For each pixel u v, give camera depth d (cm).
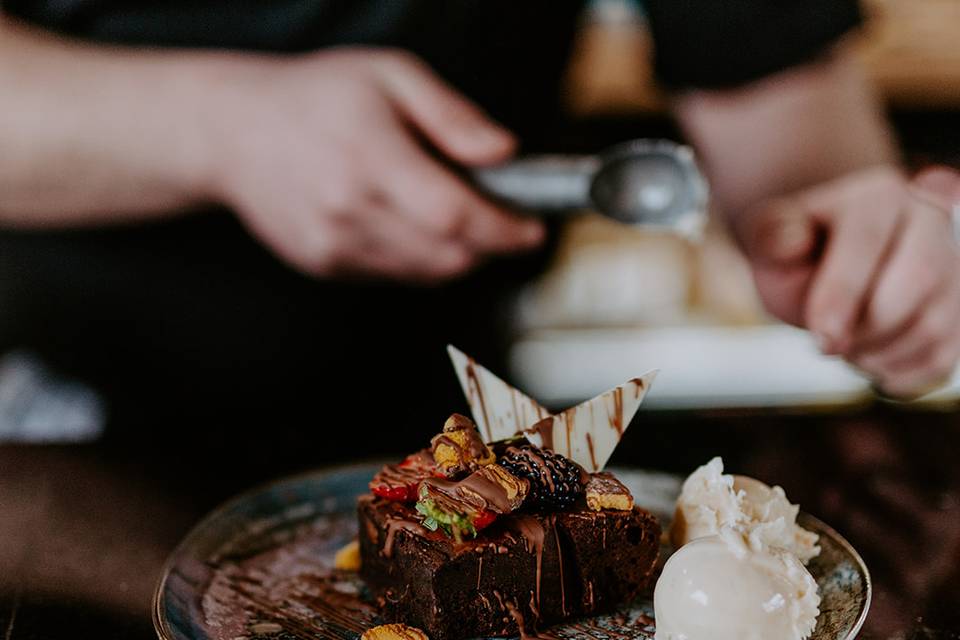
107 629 45
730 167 75
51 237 75
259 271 77
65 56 67
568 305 110
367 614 46
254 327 78
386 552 47
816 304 60
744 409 66
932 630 45
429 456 49
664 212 60
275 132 62
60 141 64
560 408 74
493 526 46
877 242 61
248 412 67
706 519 48
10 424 73
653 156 60
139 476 58
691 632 42
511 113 81
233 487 57
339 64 64
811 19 72
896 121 107
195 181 65
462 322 83
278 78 65
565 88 89
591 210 62
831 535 49
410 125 62
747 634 42
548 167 62
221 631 44
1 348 77
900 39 104
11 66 66
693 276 111
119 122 64
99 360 78
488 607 45
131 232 75
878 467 59
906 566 49
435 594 44
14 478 57
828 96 73
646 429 63
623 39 103
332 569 49
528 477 46
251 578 48
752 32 71
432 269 64
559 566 46
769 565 43
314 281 78
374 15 74
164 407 79
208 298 77
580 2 81
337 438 63
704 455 60
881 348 63
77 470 58
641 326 109
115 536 52
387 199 61
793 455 60
